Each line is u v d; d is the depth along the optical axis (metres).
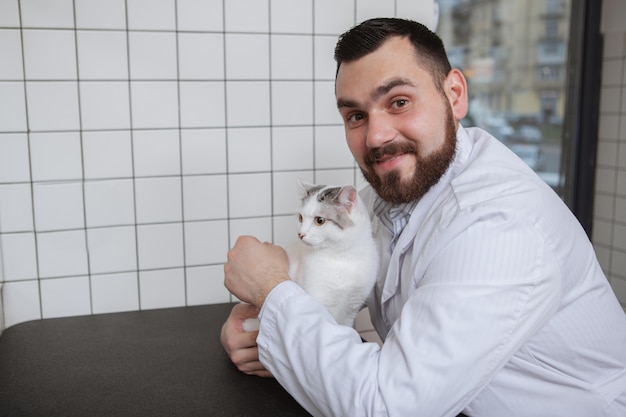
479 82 3.04
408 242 1.05
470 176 0.98
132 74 1.42
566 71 2.68
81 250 1.46
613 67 2.50
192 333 1.36
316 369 0.84
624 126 2.48
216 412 0.97
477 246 0.82
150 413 0.97
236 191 1.55
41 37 1.35
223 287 1.58
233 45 1.48
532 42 3.01
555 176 2.93
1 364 1.19
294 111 1.56
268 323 0.93
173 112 1.46
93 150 1.43
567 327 0.93
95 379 1.11
